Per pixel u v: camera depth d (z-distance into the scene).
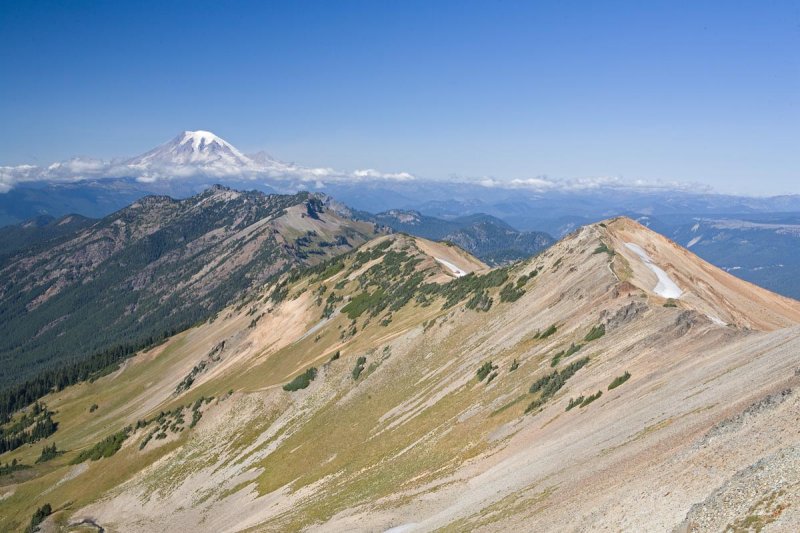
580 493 48.75
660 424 55.59
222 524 106.69
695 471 40.16
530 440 74.19
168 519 119.19
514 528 48.84
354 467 99.62
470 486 69.69
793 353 56.28
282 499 103.06
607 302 105.25
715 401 53.91
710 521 32.47
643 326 90.44
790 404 41.16
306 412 134.12
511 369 101.12
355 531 69.44
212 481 126.31
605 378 80.00
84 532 126.12
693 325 84.88
